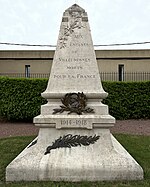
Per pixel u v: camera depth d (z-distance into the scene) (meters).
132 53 21.83
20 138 10.11
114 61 21.89
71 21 6.05
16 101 15.22
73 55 5.87
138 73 21.78
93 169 4.90
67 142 5.30
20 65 22.34
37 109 15.12
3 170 5.79
